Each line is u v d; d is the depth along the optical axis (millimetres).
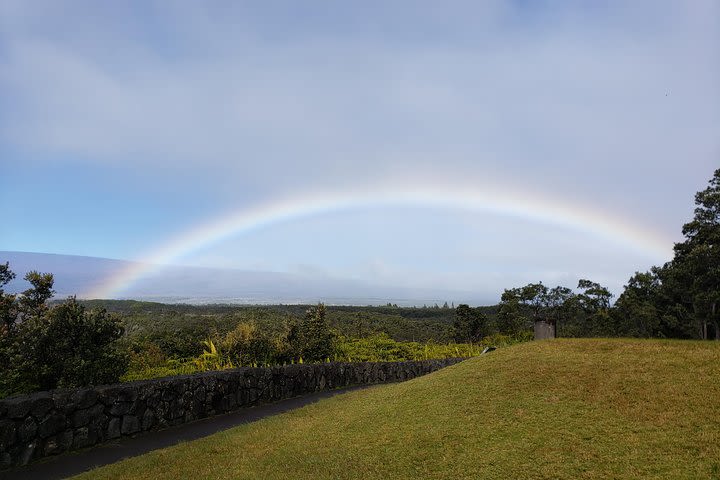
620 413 6191
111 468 5965
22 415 6121
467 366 9961
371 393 11055
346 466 5883
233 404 10062
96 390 7156
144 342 13711
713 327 27734
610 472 4809
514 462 5324
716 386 6578
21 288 8242
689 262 26734
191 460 6312
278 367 11789
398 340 26078
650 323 28406
